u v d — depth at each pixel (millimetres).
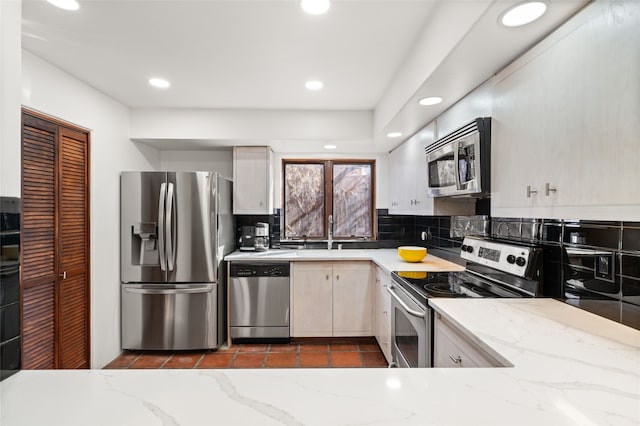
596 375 840
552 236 1578
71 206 2344
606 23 929
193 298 2928
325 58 2047
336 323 3197
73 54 2006
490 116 1612
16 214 825
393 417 638
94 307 2559
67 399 691
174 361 2814
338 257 3156
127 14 1598
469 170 1754
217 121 3080
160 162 3699
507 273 1798
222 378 786
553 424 632
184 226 2900
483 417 646
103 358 2676
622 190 884
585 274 1381
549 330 1170
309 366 2730
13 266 811
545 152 1191
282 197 3846
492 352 1017
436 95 1877
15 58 838
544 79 1193
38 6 1533
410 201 2971
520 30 1180
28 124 2000
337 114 3109
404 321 1954
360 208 3908
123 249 2893
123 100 2834
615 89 903
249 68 2195
